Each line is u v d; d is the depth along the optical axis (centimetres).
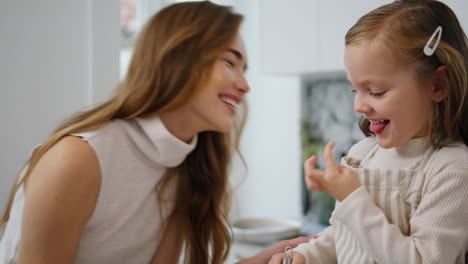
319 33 180
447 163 64
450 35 66
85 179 75
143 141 82
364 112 68
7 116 147
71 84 157
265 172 265
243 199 279
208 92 77
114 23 162
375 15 68
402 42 63
